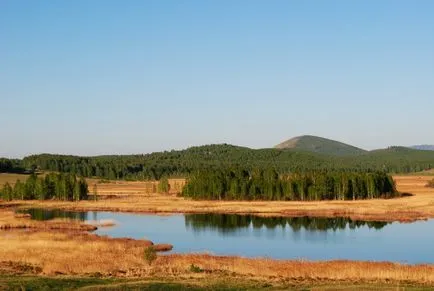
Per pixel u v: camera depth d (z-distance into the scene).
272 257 67.94
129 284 41.41
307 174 179.88
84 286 41.06
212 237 87.75
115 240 74.94
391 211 121.81
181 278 45.84
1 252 59.44
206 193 173.38
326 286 41.44
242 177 178.62
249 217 119.50
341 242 81.62
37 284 41.00
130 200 163.88
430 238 85.25
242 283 42.75
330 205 140.25
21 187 175.50
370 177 173.38
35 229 91.88
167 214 127.06
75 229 94.50
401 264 53.66
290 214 123.31
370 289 39.72
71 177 174.38
